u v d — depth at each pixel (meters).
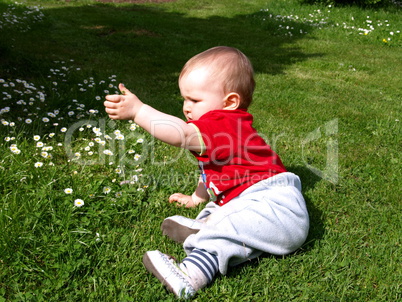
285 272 2.04
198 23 10.69
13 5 9.95
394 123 4.37
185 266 1.90
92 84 4.45
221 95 2.12
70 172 2.76
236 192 2.12
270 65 6.93
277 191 2.07
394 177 3.15
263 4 14.01
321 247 2.25
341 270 2.09
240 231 1.95
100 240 2.13
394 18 11.16
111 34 8.34
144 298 1.82
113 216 2.34
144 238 2.21
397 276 2.05
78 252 2.01
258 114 4.41
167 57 6.78
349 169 3.25
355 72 6.84
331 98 5.25
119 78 5.21
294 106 4.78
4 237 2.01
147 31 9.04
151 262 1.90
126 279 1.91
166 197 2.64
